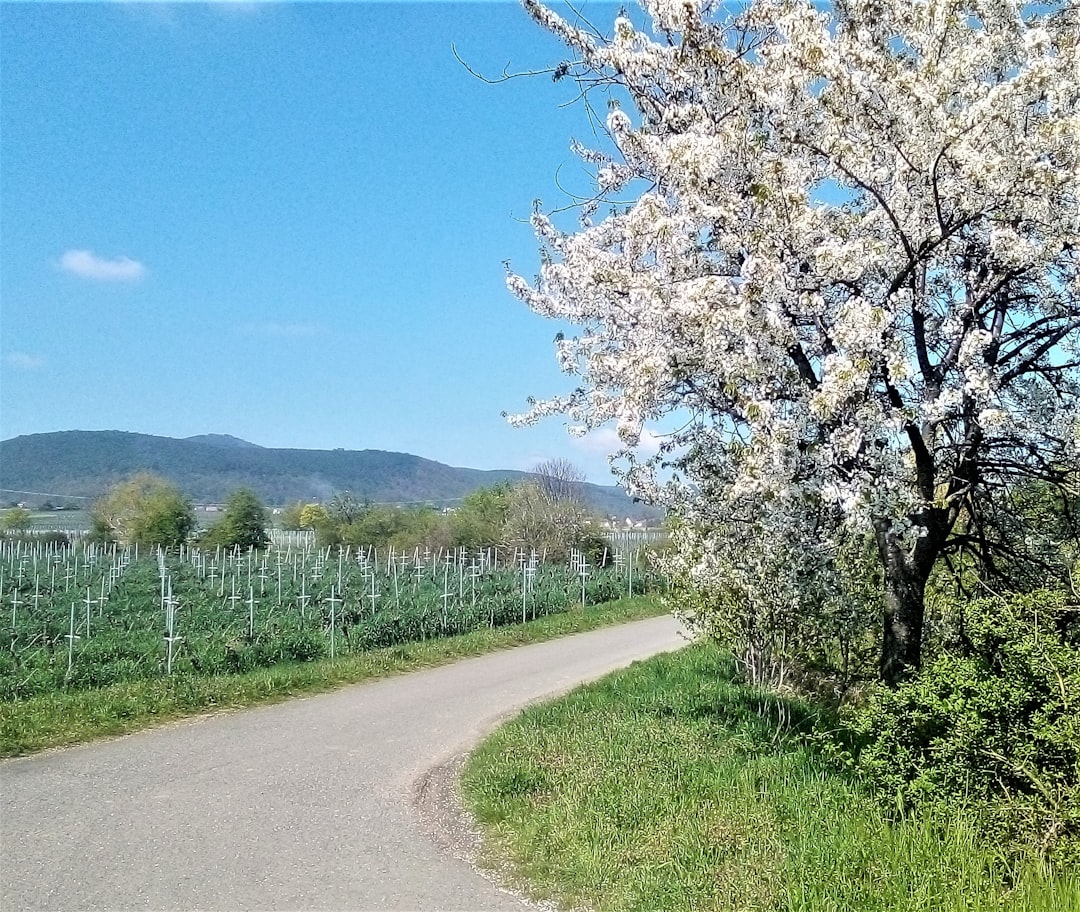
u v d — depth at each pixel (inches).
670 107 272.1
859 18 274.7
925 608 379.6
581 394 321.1
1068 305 273.4
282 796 285.9
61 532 1903.3
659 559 593.3
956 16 247.8
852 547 344.2
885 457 248.4
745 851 222.7
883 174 252.8
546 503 1557.6
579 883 212.1
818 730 329.7
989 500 322.7
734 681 468.1
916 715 237.3
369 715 424.5
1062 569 318.0
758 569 329.7
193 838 243.0
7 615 628.7
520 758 314.0
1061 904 177.8
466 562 1470.2
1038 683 217.0
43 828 249.6
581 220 331.6
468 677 544.1
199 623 652.1
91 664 489.1
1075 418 274.2
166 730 385.1
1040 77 227.9
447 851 238.4
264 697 463.2
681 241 258.1
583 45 288.8
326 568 1153.4
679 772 284.5
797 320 263.6
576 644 717.3
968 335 247.3
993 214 255.4
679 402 295.6
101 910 194.2
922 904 184.7
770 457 238.4
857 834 218.7
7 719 373.4
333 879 215.8
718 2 268.8
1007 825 208.8
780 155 258.5
